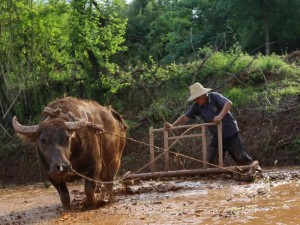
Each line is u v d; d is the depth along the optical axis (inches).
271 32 1209.4
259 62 805.9
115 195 432.5
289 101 713.0
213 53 841.5
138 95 829.8
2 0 817.5
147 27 1347.2
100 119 402.6
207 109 457.4
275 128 684.1
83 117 353.7
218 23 1296.8
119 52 1016.9
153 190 434.6
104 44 824.3
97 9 808.3
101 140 395.2
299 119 685.3
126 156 731.4
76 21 794.8
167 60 1197.7
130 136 755.4
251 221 279.6
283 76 779.4
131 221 311.0
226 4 1180.5
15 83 834.2
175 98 789.2
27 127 345.1
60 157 327.6
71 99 387.5
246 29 1182.3
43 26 822.5
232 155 466.6
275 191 372.8
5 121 840.3
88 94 834.8
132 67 919.7
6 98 836.6
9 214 401.7
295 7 1154.7
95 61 829.8
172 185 436.1
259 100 732.0
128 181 447.8
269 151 666.2
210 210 320.2
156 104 775.1
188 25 1348.4
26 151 773.3
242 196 363.9
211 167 469.1
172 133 726.5
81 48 805.2
